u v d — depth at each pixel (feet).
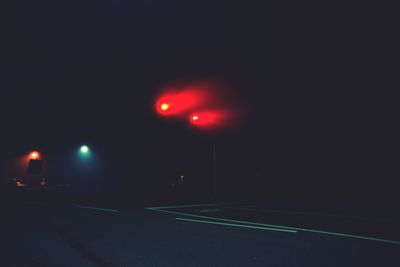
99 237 26.09
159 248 22.74
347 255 21.31
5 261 19.47
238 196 79.41
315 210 48.60
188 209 47.03
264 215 41.01
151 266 18.76
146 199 65.05
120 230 29.09
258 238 26.17
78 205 49.52
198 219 36.17
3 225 30.89
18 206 46.83
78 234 27.20
